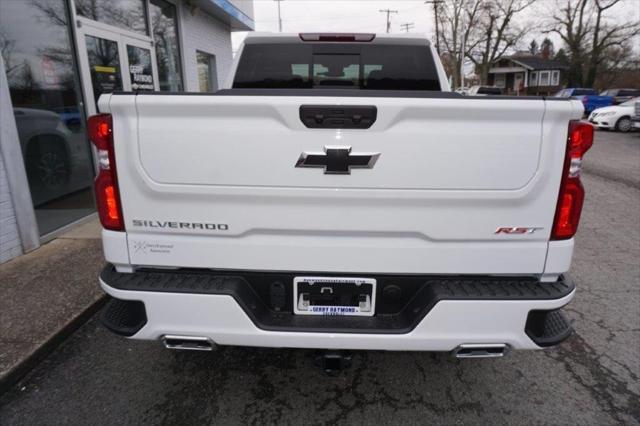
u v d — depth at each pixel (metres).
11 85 4.39
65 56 5.19
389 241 1.98
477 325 1.94
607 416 2.35
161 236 1.99
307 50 3.55
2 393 2.49
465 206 1.90
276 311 2.08
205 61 10.72
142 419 2.30
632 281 4.07
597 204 7.01
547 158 1.85
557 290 1.96
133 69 6.86
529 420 2.31
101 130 1.88
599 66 44.88
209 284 1.99
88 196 5.60
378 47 3.56
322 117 1.81
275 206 1.92
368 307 2.06
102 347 2.96
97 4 5.91
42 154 4.77
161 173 1.90
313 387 2.57
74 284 3.63
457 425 2.28
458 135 1.82
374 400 2.46
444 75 3.55
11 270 3.91
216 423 2.28
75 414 2.34
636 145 14.13
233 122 1.83
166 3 8.17
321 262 2.00
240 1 11.20
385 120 1.81
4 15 4.31
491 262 1.97
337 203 1.91
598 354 2.93
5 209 4.07
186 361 2.81
